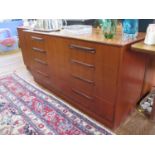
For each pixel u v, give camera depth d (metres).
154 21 1.33
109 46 1.06
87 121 1.50
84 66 1.31
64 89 1.70
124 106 1.36
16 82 2.29
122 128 1.41
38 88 2.10
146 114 1.54
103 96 1.29
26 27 2.06
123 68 1.10
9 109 1.70
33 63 2.05
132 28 1.19
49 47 1.60
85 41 1.19
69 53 1.39
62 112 1.63
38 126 1.46
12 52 3.72
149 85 1.71
